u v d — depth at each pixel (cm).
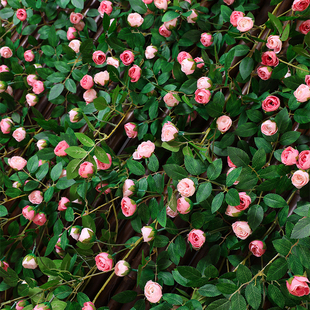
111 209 145
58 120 156
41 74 152
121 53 147
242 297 122
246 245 130
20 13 158
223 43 142
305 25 130
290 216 127
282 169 125
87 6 160
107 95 143
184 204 126
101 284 141
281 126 128
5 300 146
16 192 143
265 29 138
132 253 141
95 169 129
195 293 129
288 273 124
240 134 132
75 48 150
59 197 148
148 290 125
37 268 144
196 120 143
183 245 131
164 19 136
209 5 146
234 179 123
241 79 134
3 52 159
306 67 129
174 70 136
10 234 145
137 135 143
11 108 159
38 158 142
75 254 135
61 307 132
